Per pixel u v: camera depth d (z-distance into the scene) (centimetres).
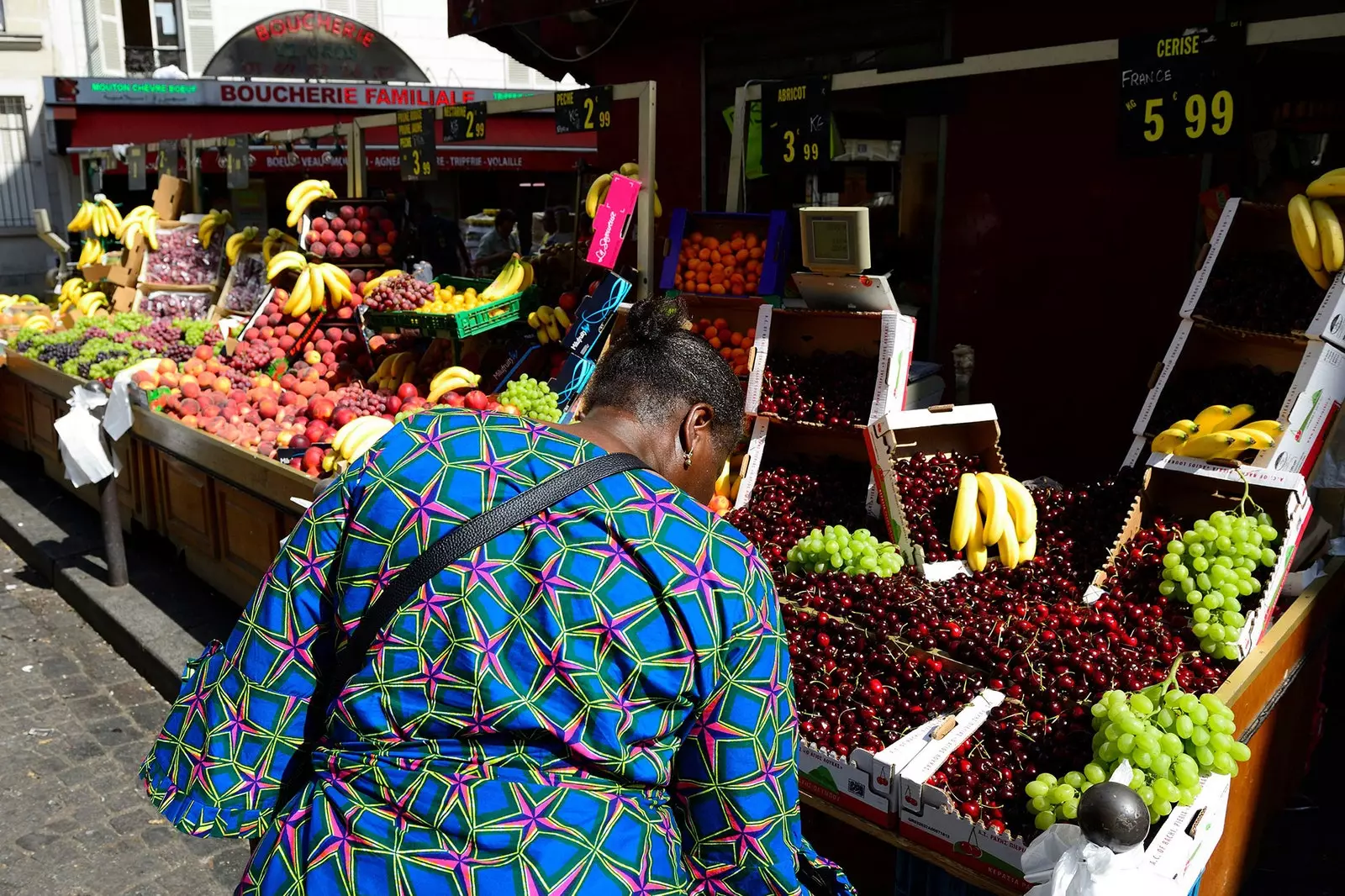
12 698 455
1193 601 274
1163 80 334
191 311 778
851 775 248
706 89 754
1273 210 336
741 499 411
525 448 144
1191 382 351
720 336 466
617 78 826
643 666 130
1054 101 550
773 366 432
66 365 668
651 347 160
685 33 755
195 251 811
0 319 888
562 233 1016
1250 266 342
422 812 130
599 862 129
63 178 1562
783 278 446
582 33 820
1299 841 321
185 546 562
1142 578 302
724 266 467
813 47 670
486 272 1047
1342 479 338
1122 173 529
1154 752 216
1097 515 332
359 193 680
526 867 126
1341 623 465
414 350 619
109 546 542
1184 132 332
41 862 341
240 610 510
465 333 500
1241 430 310
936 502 358
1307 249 307
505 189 1641
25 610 556
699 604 133
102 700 454
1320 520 342
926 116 625
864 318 388
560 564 133
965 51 584
